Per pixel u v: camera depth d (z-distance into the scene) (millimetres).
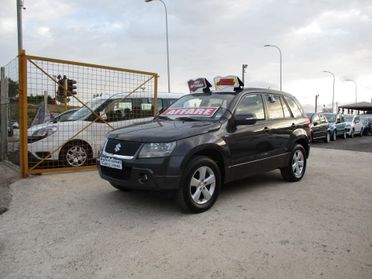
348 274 3180
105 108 8297
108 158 4898
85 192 5918
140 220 4555
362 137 24391
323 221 4523
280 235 4043
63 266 3363
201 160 4785
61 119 8609
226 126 5250
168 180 4465
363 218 4660
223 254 3561
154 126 5180
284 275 3160
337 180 7070
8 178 6961
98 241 3910
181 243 3824
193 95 6379
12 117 8422
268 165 6059
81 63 7648
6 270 3307
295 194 5867
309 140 7258
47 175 7176
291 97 7203
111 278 3127
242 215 4734
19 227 4367
